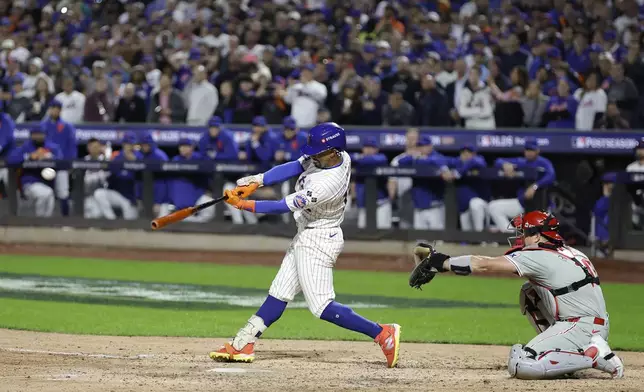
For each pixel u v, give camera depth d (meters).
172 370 28.48
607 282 57.84
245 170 66.31
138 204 69.06
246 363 30.25
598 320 27.28
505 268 27.14
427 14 79.44
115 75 76.00
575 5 76.12
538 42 72.12
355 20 78.69
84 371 28.08
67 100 75.00
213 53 76.12
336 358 32.03
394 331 29.75
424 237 64.75
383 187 65.38
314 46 75.31
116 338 36.28
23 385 25.45
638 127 67.25
